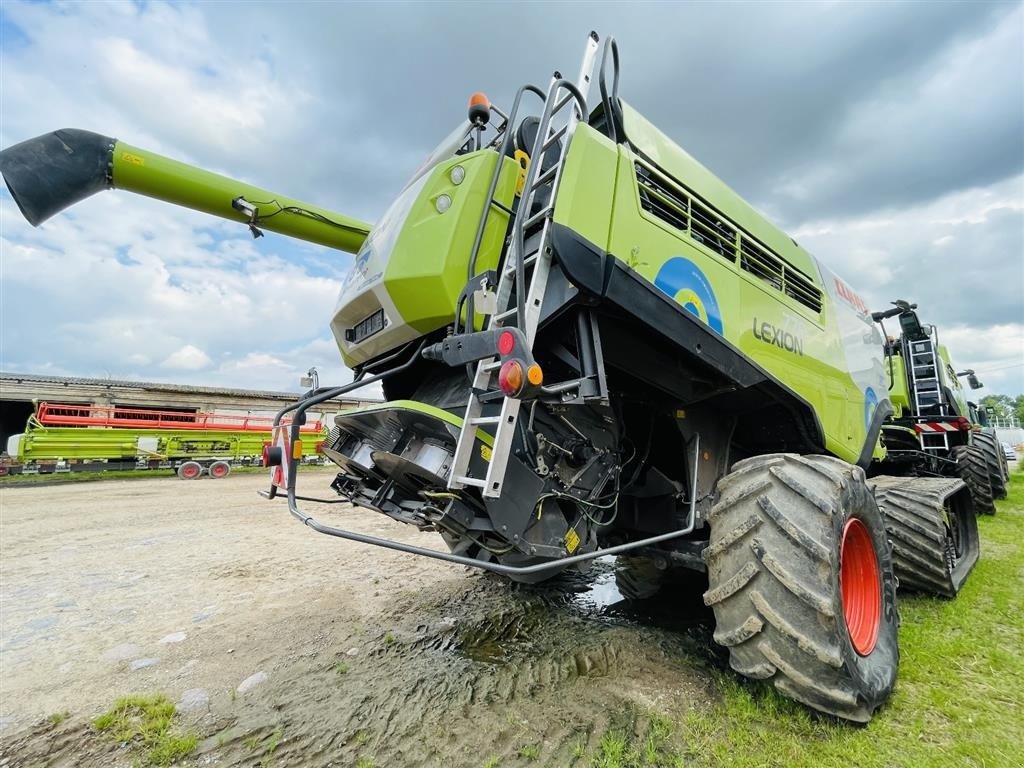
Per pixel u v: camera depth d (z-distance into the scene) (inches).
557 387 70.4
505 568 68.1
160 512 307.3
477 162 90.1
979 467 249.3
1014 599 125.7
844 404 128.4
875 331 159.3
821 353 121.6
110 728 78.2
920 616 115.8
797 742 70.9
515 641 109.7
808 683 69.7
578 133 79.6
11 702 86.5
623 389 102.6
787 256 121.6
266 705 84.9
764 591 73.6
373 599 138.0
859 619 85.7
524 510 77.9
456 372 100.5
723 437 112.1
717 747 70.1
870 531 88.6
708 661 98.8
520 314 70.3
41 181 96.3
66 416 566.9
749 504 80.0
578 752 70.6
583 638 110.9
